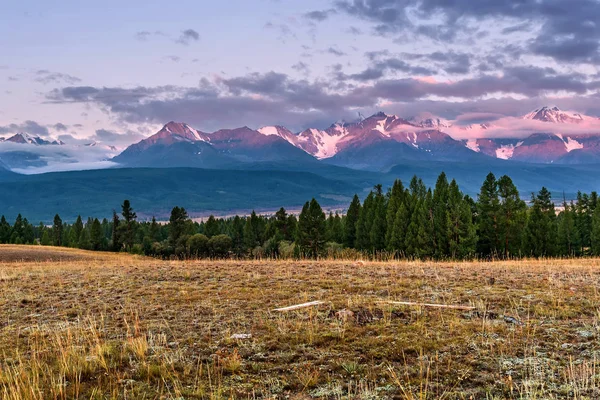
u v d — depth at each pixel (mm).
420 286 14180
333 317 10531
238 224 92188
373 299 12281
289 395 6852
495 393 6645
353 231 71625
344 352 8359
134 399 6754
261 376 7520
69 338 9203
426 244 50250
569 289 13164
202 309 11703
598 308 10812
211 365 7969
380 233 60531
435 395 6641
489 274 16562
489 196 50125
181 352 8492
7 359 8289
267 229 84000
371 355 8141
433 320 10211
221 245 79500
